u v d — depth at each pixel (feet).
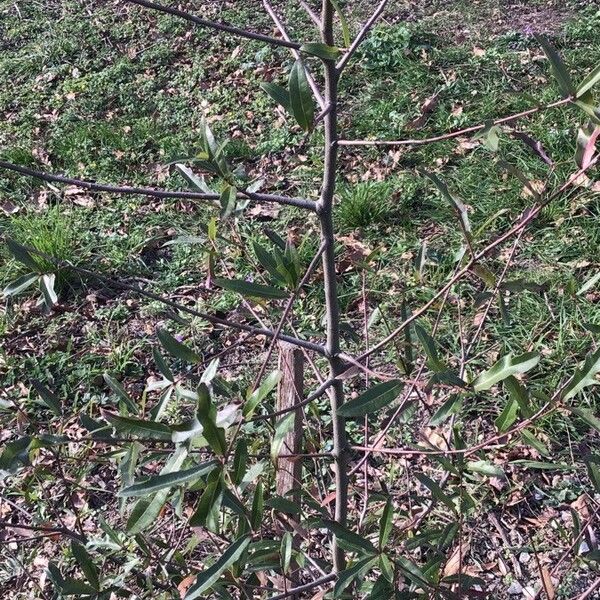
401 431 10.46
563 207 14.15
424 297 12.96
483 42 20.59
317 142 17.46
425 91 18.63
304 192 16.15
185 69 21.38
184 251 14.93
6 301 13.99
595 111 4.06
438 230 14.62
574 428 10.66
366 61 19.90
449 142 16.52
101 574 6.41
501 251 13.80
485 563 9.46
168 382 5.74
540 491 10.11
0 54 23.31
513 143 15.92
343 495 6.16
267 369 12.13
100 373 12.56
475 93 18.15
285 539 5.54
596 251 13.55
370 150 16.89
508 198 14.69
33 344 13.29
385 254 14.08
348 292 13.30
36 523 7.85
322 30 4.47
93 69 22.07
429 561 5.94
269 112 19.15
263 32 22.40
